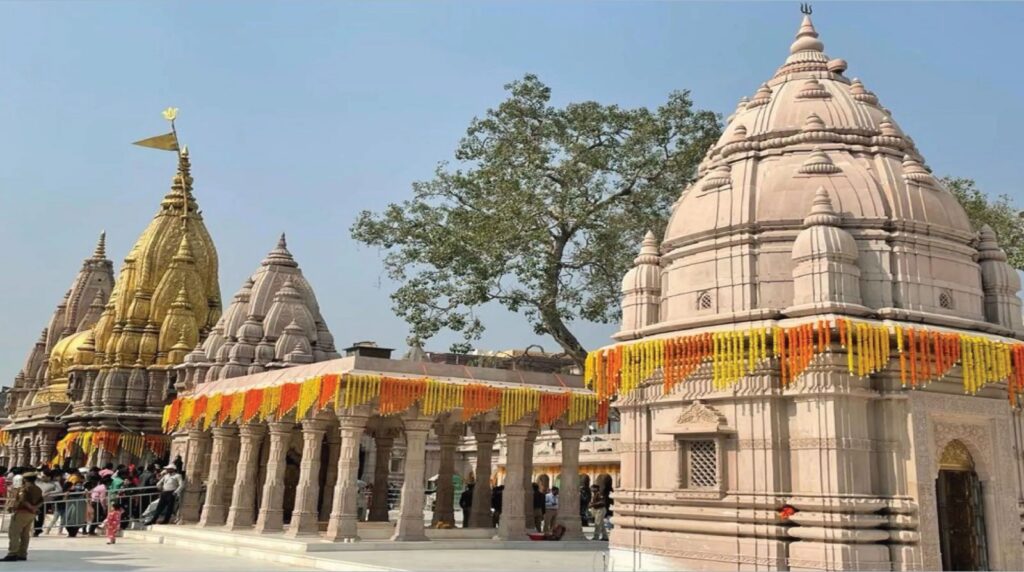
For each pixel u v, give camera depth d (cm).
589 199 3688
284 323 3950
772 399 1962
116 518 2820
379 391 2406
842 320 1864
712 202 2233
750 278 2086
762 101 2455
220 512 3109
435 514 3120
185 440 4016
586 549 2603
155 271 5666
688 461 2109
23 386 8031
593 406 2788
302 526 2516
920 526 1853
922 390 1942
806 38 2559
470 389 2555
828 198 2052
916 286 2047
